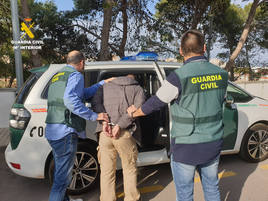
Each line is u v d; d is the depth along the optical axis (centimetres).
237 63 1773
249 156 343
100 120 210
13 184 305
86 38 1138
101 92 221
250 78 1812
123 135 212
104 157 223
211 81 160
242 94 340
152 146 294
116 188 290
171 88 157
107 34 804
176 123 163
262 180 301
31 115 243
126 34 1030
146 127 289
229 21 1577
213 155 161
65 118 204
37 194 281
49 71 265
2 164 368
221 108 168
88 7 1069
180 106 160
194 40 163
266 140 347
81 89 204
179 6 1159
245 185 289
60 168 210
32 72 281
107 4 733
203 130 158
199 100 157
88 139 265
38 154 246
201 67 161
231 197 263
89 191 276
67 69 210
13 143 252
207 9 1098
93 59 1174
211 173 172
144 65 296
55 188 212
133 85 223
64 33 1138
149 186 292
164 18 1131
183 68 159
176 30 1146
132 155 221
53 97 207
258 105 337
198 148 159
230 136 318
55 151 209
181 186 171
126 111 212
